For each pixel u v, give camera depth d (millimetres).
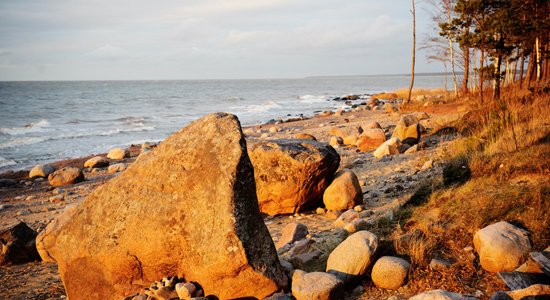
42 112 41094
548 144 6938
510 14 18344
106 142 24141
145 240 4895
